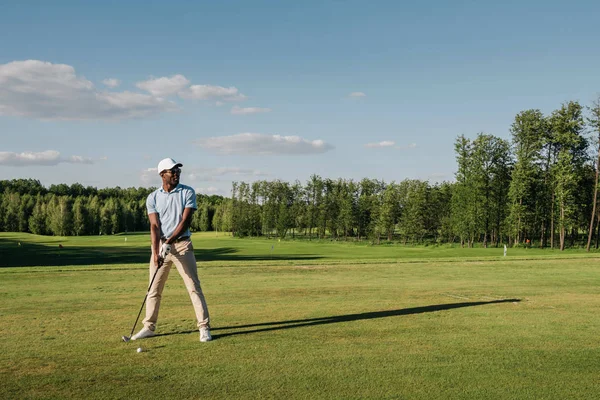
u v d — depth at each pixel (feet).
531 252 142.92
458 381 12.48
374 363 14.11
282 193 347.97
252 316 22.25
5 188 551.18
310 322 20.66
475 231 194.59
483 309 24.12
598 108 153.79
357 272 46.57
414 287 34.24
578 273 45.80
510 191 181.88
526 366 13.89
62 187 590.14
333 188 317.63
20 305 25.50
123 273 43.96
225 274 44.32
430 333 18.35
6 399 11.12
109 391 11.68
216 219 419.54
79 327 19.62
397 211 262.06
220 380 12.50
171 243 17.98
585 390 11.84
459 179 197.88
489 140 194.59
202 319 17.40
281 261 58.65
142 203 503.20
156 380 12.50
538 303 26.30
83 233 409.69
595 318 21.61
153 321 18.03
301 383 12.25
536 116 182.39
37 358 14.67
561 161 169.07
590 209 187.32
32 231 415.03
